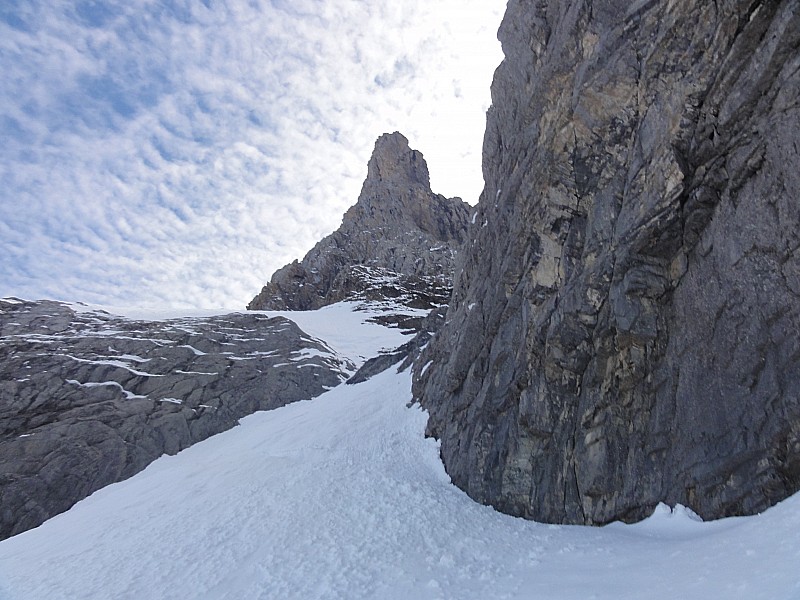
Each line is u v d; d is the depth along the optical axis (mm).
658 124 11914
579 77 14523
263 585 11000
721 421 9016
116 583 13047
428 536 12414
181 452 35938
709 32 10875
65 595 13086
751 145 9609
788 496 7648
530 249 15992
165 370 42719
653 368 11234
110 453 34219
